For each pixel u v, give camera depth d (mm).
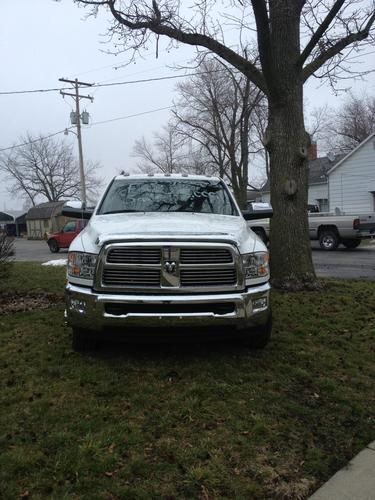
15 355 5117
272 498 2879
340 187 29219
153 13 8703
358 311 7023
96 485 2893
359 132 48156
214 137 34781
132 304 4297
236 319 4387
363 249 19391
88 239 4664
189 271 4348
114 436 3404
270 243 8586
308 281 8320
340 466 3221
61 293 8758
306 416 3844
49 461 3109
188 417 3729
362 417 3871
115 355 5047
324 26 7438
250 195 50938
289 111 8219
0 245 8719
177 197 5922
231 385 4328
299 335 5887
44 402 3934
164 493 2854
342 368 4871
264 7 7016
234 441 3418
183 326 4320
